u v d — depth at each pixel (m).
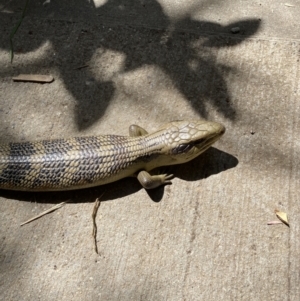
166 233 0.62
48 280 0.60
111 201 0.65
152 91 0.74
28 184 0.64
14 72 0.77
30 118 0.72
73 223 0.64
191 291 0.59
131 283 0.60
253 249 0.60
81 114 0.72
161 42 0.78
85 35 0.80
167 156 0.65
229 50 0.77
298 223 0.62
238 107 0.71
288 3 0.82
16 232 0.64
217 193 0.64
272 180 0.65
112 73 0.76
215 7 0.82
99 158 0.63
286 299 0.57
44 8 0.84
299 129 0.69
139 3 0.84
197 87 0.73
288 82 0.73
